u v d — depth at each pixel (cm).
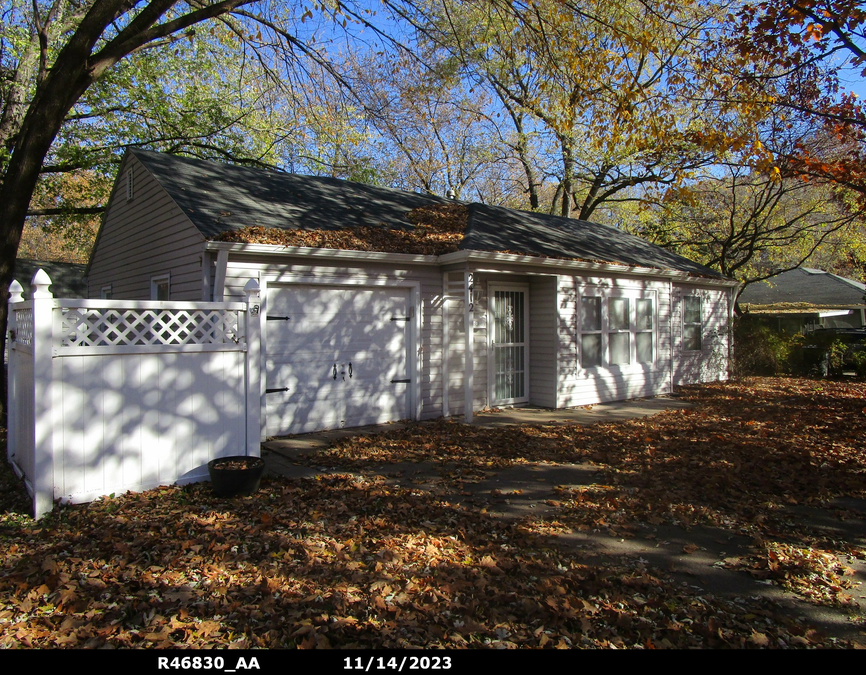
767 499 556
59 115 756
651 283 1322
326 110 1184
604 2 1084
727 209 1948
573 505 534
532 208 2458
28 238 3300
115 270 1212
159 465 559
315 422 870
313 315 866
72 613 323
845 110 992
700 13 1276
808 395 1299
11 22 1298
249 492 548
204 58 1598
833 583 380
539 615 330
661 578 387
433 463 691
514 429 905
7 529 459
